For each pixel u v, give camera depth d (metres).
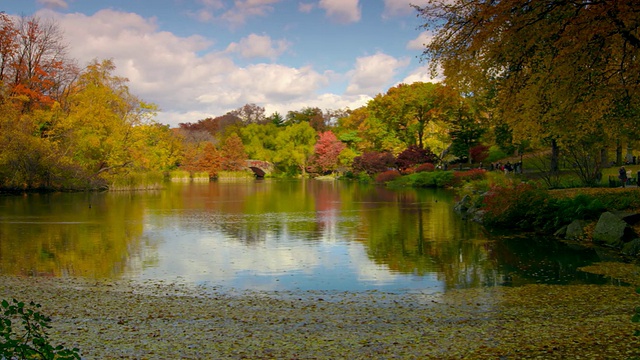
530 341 7.04
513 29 11.21
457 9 12.13
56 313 9.30
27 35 52.03
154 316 9.15
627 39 11.47
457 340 7.30
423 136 78.81
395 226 23.27
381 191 51.47
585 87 12.98
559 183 30.73
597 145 26.33
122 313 9.36
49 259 15.52
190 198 42.34
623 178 28.66
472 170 53.66
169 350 7.03
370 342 7.35
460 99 54.50
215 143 114.00
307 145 103.62
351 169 87.19
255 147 112.38
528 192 22.47
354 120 109.88
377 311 9.56
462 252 16.55
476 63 12.80
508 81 13.74
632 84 12.93
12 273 13.55
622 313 8.87
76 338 7.62
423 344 7.16
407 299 10.61
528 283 12.16
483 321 8.59
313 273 13.48
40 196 43.88
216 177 94.00
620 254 15.99
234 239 19.52
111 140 53.38
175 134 97.81
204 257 15.84
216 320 8.88
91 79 55.88
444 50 12.57
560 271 13.55
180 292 11.38
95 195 45.72
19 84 50.47
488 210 24.11
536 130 15.90
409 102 72.00
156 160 65.31
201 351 6.99
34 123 48.88
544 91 13.38
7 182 45.06
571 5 11.18
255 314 9.35
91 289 11.62
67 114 53.19
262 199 41.12
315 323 8.66
